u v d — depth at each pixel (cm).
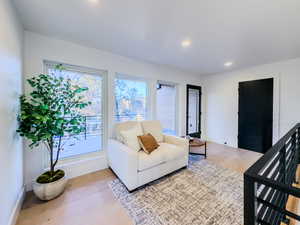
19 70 169
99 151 267
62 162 230
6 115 129
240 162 290
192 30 192
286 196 140
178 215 150
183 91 416
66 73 235
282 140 132
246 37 210
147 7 148
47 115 160
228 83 413
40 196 165
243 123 380
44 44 206
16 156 155
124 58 290
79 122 215
